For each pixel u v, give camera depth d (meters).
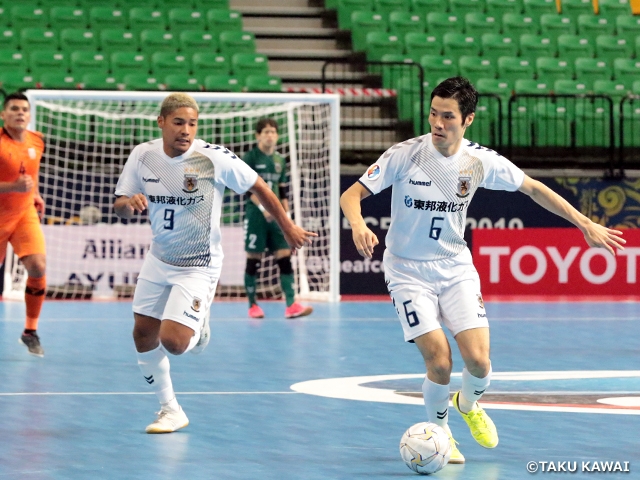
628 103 42.75
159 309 13.25
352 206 11.73
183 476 10.44
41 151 20.80
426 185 11.71
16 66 41.31
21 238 20.33
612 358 21.16
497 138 41.56
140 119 38.31
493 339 24.48
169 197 13.06
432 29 46.25
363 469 10.94
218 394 16.06
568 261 37.19
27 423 13.46
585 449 12.09
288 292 28.94
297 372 18.62
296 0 49.22
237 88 41.41
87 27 44.59
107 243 34.97
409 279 11.83
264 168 27.94
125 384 17.03
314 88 41.78
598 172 37.91
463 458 11.38
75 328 25.70
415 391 16.50
